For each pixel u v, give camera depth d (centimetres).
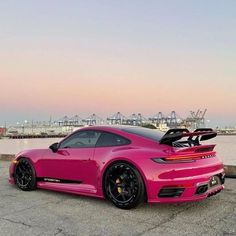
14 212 437
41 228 371
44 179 551
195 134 442
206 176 427
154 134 484
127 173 437
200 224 380
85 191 489
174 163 414
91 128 518
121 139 475
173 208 446
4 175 762
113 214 423
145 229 365
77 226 378
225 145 4312
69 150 522
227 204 465
